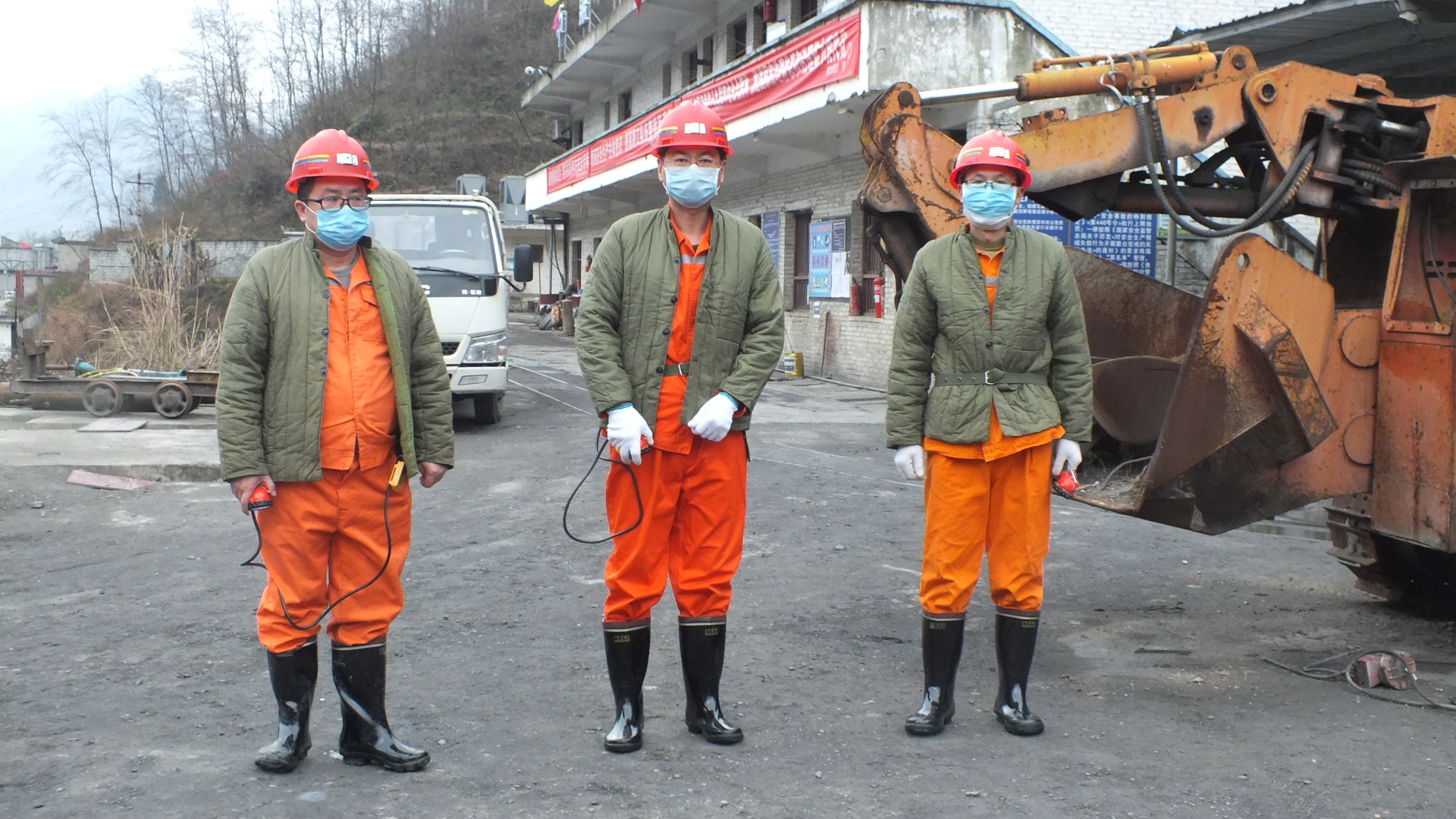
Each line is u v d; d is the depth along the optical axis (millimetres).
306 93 69938
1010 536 3824
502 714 4020
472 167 59750
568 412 13297
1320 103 4965
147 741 3742
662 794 3359
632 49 27734
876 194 4840
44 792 3324
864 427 11828
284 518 3389
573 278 35531
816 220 17812
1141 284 5742
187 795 3307
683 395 3617
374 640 3527
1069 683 4406
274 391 3344
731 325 3643
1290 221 12172
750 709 4086
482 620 5188
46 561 6328
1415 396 4699
